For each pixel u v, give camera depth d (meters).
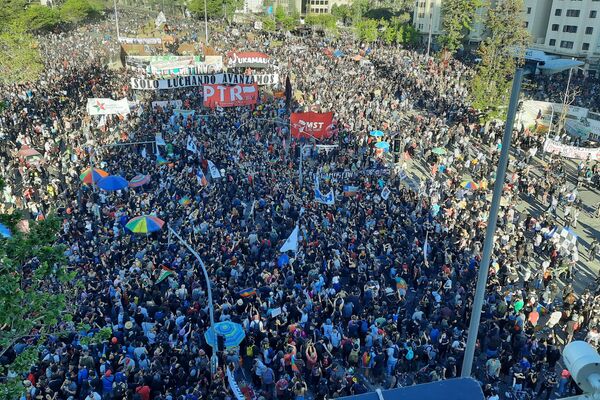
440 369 16.86
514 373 17.19
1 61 54.19
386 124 45.78
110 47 81.12
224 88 40.12
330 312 20.30
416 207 30.08
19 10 91.19
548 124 47.34
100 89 54.50
